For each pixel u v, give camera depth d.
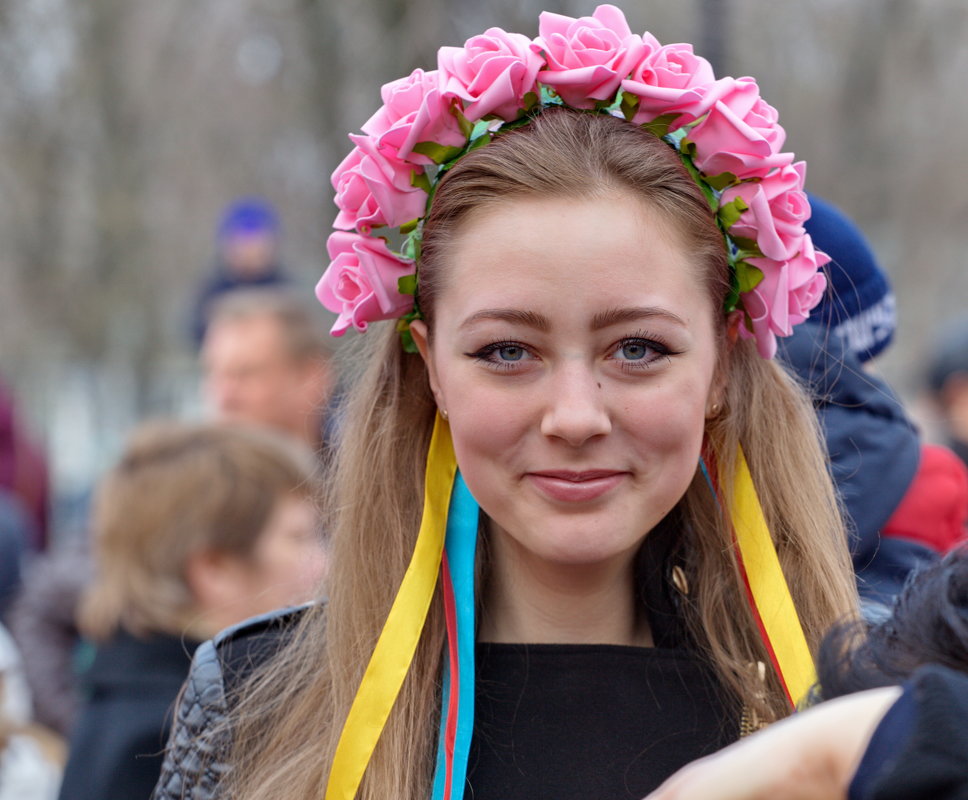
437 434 2.68
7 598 6.03
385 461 2.80
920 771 1.36
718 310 2.50
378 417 2.83
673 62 2.51
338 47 12.23
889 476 3.37
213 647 2.81
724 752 1.57
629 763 2.50
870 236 20.66
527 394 2.35
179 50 17.55
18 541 6.14
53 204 20.06
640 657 2.57
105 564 4.06
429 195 2.52
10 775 4.46
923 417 7.69
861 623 1.88
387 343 2.82
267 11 12.83
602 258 2.30
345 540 2.80
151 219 19.95
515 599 2.65
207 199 19.53
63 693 5.47
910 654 1.75
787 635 2.53
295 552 4.13
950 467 3.75
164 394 22.52
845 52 17.55
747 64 14.72
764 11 15.48
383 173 2.49
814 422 2.86
